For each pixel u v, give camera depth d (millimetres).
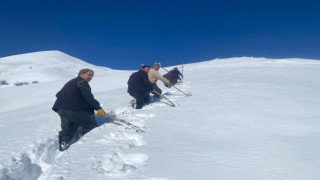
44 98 16984
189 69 23297
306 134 5500
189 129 5840
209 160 4281
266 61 26359
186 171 3926
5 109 15875
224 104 8016
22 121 7941
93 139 5371
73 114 6160
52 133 6086
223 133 5566
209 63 29391
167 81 9391
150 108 7777
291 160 4242
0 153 4887
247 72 17391
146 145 4965
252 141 5066
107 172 3953
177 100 8875
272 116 6695
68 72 75875
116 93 12195
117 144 5055
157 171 3934
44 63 91500
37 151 5219
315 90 10305
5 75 65812
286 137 5277
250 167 4031
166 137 5359
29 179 4680
